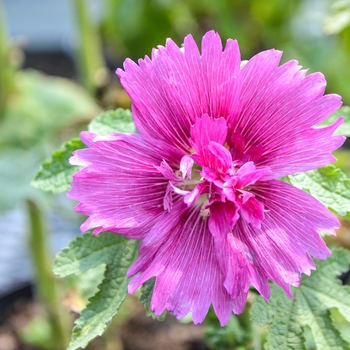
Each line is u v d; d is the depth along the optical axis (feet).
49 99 1.07
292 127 0.48
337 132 0.58
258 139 0.50
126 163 0.48
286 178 0.54
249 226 0.48
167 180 0.50
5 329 1.10
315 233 0.47
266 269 0.47
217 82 0.49
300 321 0.54
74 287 0.77
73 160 0.47
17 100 1.05
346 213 0.51
